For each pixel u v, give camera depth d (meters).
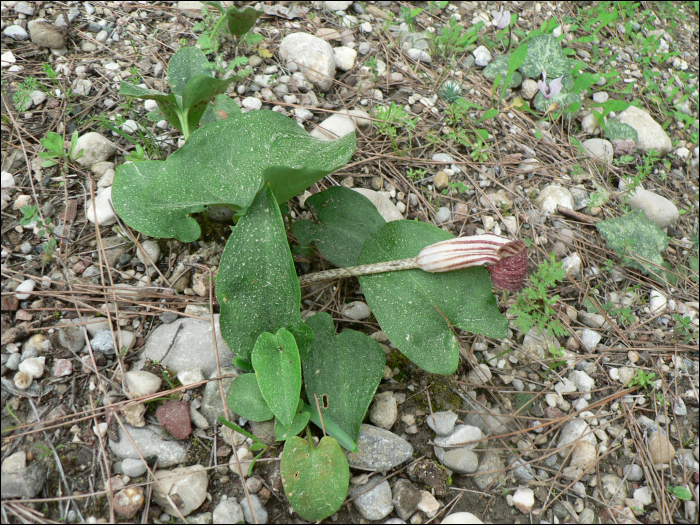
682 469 0.26
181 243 0.27
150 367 0.24
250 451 0.23
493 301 0.25
